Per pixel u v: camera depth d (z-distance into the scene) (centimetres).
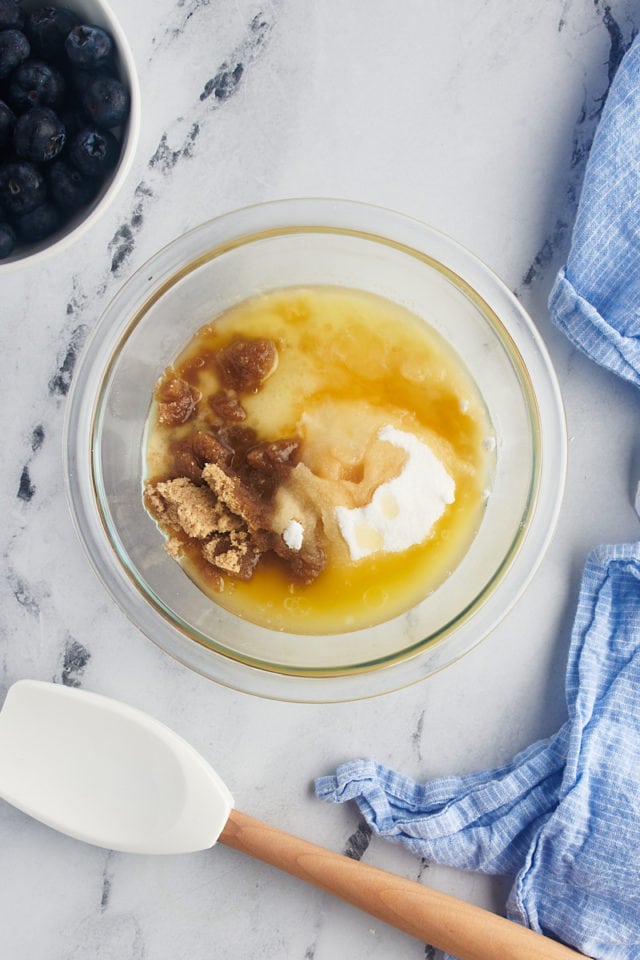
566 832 59
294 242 60
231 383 60
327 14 60
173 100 60
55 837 61
